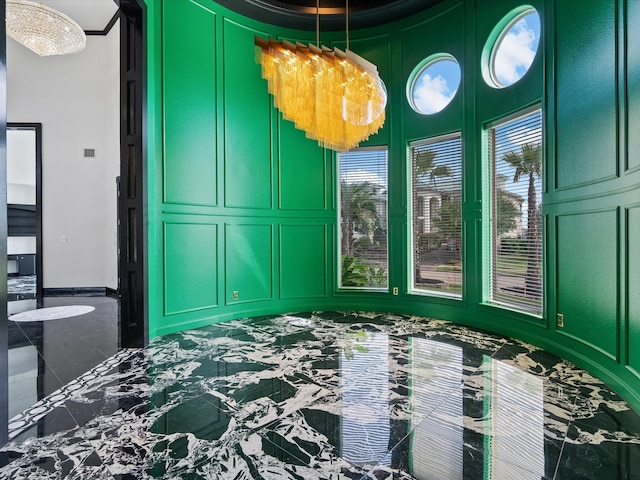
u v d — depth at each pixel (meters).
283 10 4.90
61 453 1.94
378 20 5.10
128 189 3.83
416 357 3.39
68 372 3.09
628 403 2.46
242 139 4.98
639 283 2.40
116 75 6.91
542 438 2.07
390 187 5.17
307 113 3.46
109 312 5.57
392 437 2.09
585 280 3.00
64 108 7.36
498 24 4.05
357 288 5.41
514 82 3.82
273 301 5.26
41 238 7.26
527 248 3.81
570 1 3.14
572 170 3.13
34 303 6.31
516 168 3.94
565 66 3.21
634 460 1.86
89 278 7.44
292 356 3.44
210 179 4.68
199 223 4.57
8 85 7.16
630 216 2.49
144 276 3.82
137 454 1.93
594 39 2.86
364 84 3.56
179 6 4.39
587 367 2.99
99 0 6.34
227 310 4.84
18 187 11.44
